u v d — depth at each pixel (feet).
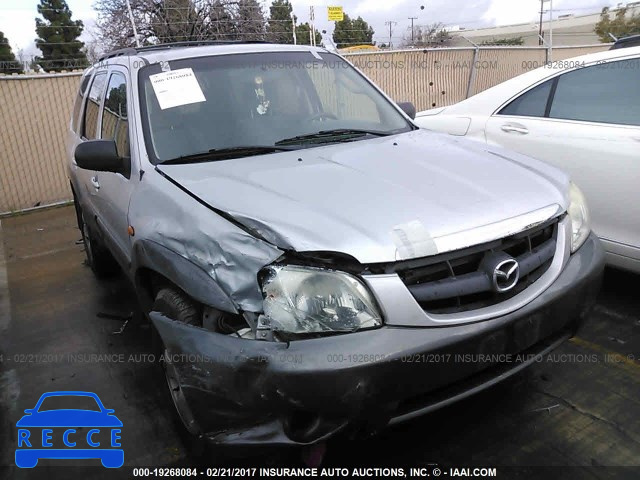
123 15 70.64
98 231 13.20
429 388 6.79
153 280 9.10
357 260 6.59
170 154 9.61
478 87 45.80
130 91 10.51
